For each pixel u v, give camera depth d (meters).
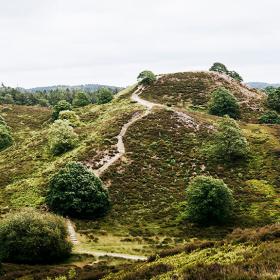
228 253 23.78
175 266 23.38
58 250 36.25
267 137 72.44
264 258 19.83
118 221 48.41
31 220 37.19
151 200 53.53
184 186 57.00
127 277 23.30
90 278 28.34
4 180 65.88
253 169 61.06
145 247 40.72
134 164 62.44
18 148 85.38
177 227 46.62
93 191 50.88
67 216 48.59
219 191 47.19
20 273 31.67
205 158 64.81
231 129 65.12
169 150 67.56
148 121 79.44
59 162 67.12
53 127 81.00
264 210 48.88
